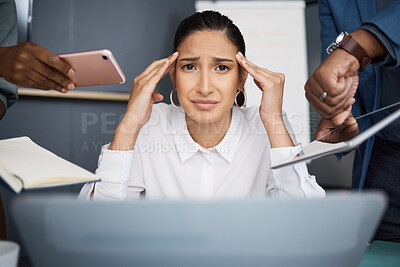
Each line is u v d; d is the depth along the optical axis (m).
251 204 0.27
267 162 0.92
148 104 0.77
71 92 2.02
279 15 2.48
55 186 0.42
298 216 0.28
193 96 0.80
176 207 0.27
